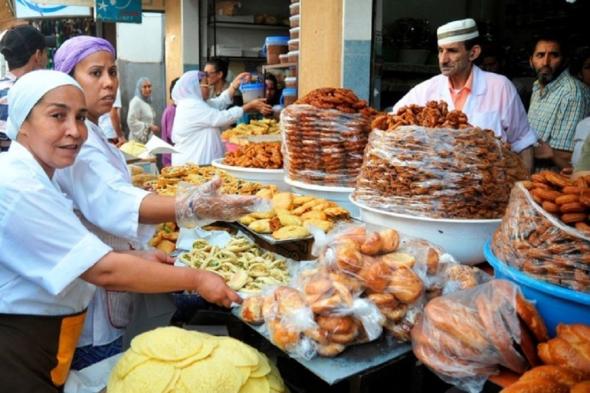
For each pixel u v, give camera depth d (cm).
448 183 170
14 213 136
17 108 142
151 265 148
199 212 176
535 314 123
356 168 229
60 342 152
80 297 156
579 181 128
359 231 150
